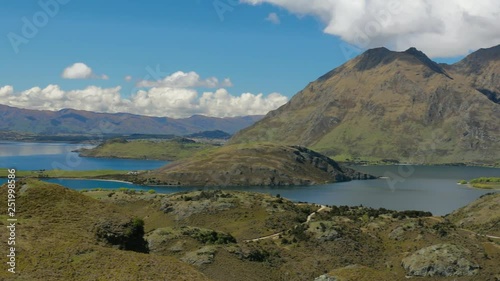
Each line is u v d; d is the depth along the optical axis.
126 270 55.00
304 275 113.69
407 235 139.25
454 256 116.75
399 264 121.19
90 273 53.28
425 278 111.50
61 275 51.75
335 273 94.25
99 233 67.00
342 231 138.38
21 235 58.78
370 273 94.50
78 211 71.88
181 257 118.19
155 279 54.34
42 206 70.69
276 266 119.12
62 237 61.88
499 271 113.06
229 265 112.62
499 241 139.00
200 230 136.75
